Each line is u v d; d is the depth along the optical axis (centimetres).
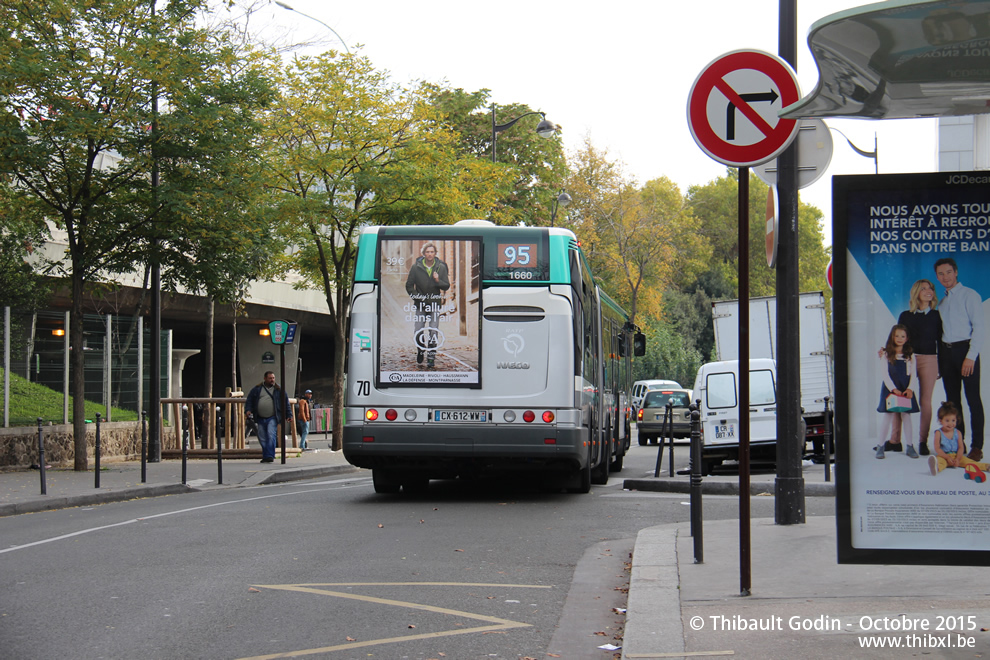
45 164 1912
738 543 941
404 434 1440
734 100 700
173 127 1966
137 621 700
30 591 814
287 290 4528
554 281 1450
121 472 2103
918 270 621
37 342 2327
